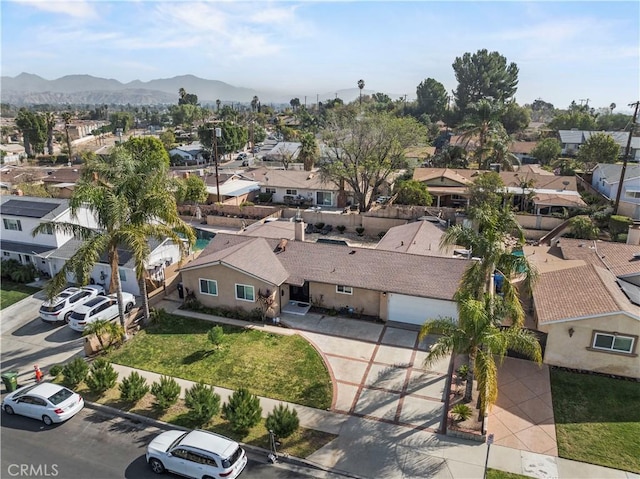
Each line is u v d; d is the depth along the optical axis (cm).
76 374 2267
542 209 5144
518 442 1833
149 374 2389
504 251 2062
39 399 2038
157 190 2664
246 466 1756
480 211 2119
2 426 2022
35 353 2617
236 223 5275
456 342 1872
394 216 5188
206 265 2966
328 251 3169
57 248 3597
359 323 2852
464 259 2936
